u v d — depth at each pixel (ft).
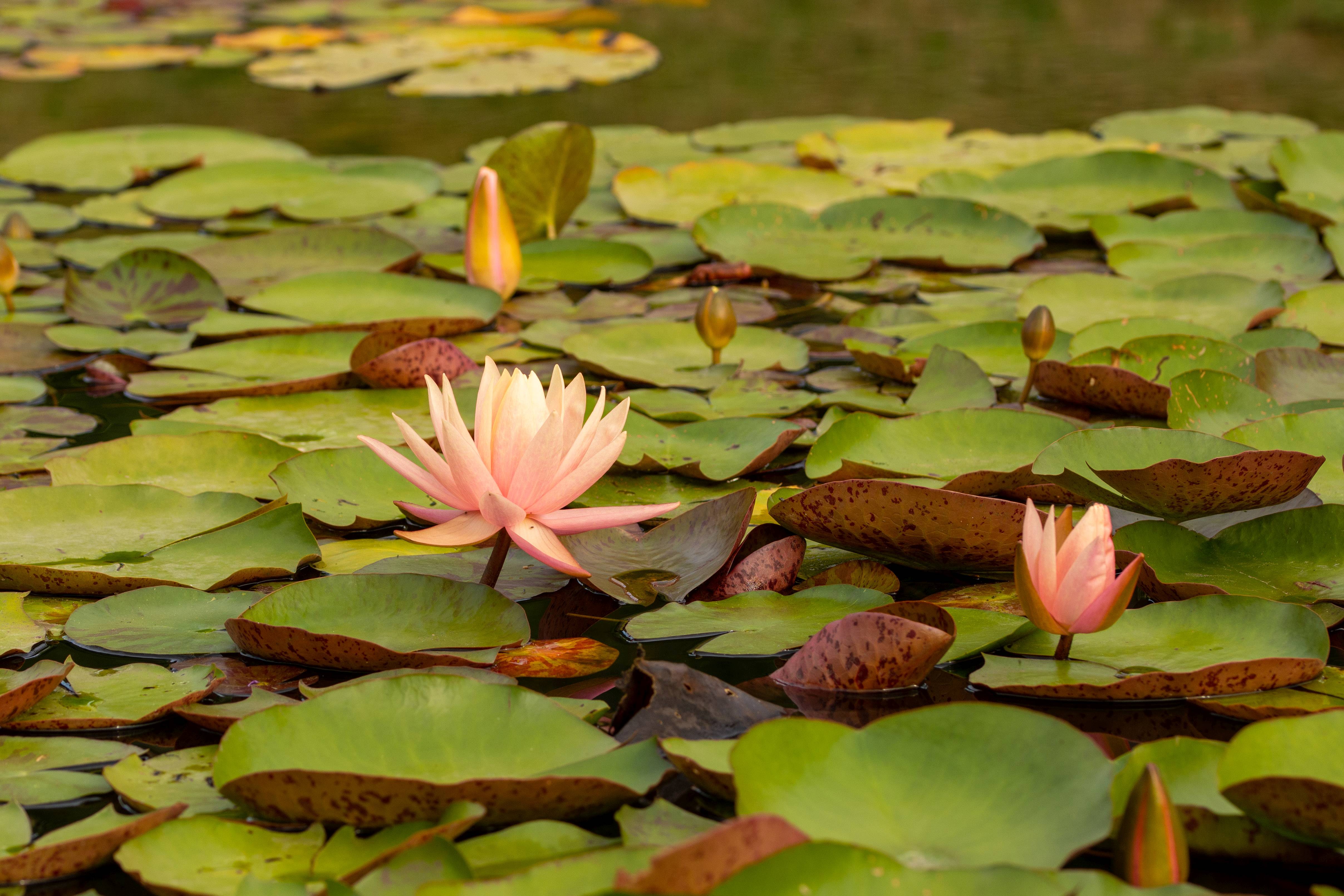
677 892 3.25
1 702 4.66
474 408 8.50
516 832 4.00
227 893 3.72
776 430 7.64
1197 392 7.69
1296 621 5.11
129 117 21.35
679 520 6.62
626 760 4.24
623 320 11.10
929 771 4.01
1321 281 11.65
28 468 7.48
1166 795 3.51
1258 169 16.12
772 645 5.41
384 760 4.28
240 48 28.32
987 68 25.66
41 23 31.17
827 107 21.85
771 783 3.87
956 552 6.08
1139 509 6.35
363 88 24.57
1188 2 33.42
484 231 11.29
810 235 13.87
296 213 14.67
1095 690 4.91
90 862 4.01
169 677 5.16
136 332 10.73
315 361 9.80
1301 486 5.89
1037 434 7.35
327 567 6.35
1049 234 14.62
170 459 7.49
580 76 24.61
